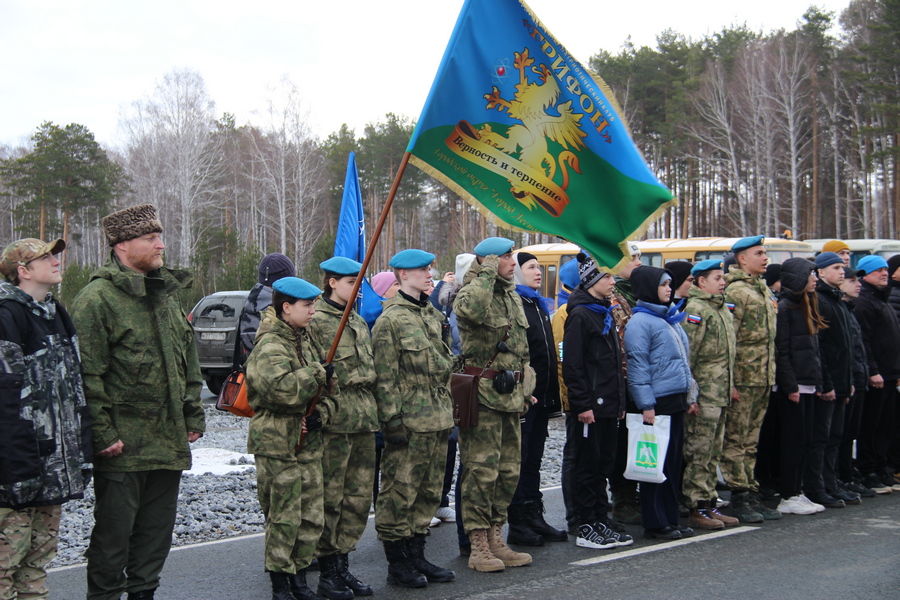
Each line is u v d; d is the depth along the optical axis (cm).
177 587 523
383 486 533
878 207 4706
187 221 4853
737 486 696
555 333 717
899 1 3734
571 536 646
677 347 621
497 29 512
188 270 460
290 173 5512
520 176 513
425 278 550
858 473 827
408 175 5488
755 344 695
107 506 421
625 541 614
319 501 486
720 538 636
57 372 398
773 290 836
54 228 4869
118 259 437
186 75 5094
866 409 826
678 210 5253
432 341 544
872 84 3856
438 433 536
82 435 405
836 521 693
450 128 501
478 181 506
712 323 659
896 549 602
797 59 4519
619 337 624
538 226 513
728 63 4916
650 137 4825
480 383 558
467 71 505
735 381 695
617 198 522
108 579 424
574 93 520
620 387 605
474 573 552
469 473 559
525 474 628
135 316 430
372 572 563
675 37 5053
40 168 4647
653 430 614
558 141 519
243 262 3039
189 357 461
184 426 443
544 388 625
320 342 509
